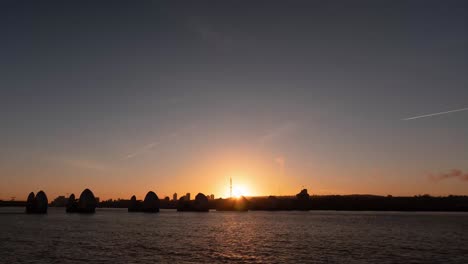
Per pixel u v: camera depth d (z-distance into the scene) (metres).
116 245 66.69
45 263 48.75
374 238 82.25
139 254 56.47
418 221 156.38
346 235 89.50
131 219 160.38
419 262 51.31
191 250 61.28
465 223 140.25
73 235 84.19
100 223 129.62
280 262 51.12
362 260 52.69
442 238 82.56
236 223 137.25
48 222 131.62
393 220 165.12
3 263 48.62
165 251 59.84
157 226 117.19
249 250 61.75
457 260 52.88
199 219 166.62
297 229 108.38
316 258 54.12
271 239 79.50
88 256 54.12
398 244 70.88
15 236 80.69
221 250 61.56
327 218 186.00
